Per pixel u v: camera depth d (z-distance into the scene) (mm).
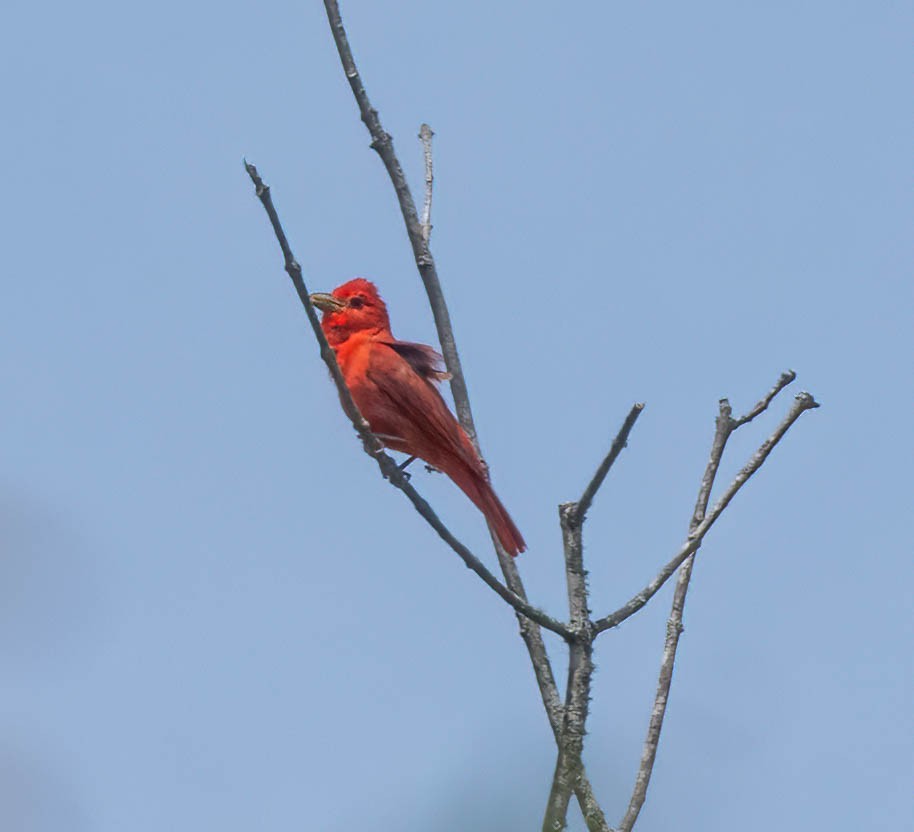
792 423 10102
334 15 13383
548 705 10359
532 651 10617
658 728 9672
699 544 9812
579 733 9125
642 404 9195
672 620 10203
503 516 13070
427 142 13742
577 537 9773
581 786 9414
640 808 9312
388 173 13250
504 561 12477
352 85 13320
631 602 9688
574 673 9391
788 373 10656
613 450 9406
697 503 10352
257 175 9672
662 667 9969
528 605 9508
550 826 8750
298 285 10117
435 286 13211
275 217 9867
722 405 10703
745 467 9977
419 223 13250
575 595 9664
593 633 9523
